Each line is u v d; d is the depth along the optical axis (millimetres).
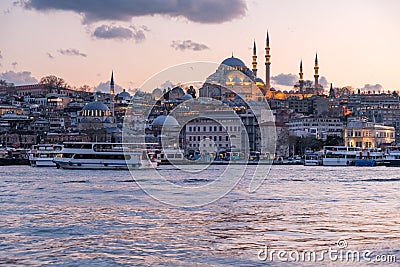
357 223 64812
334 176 159875
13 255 49625
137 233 58844
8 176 152875
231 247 51844
